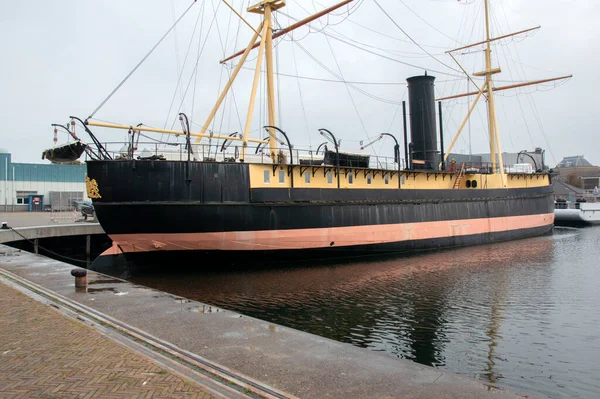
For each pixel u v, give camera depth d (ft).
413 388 21.24
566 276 73.87
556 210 208.85
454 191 118.83
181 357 24.71
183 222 73.20
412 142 135.74
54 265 57.67
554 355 38.19
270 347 26.78
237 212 76.95
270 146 90.48
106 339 27.43
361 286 66.28
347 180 96.02
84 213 129.39
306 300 57.98
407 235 105.09
